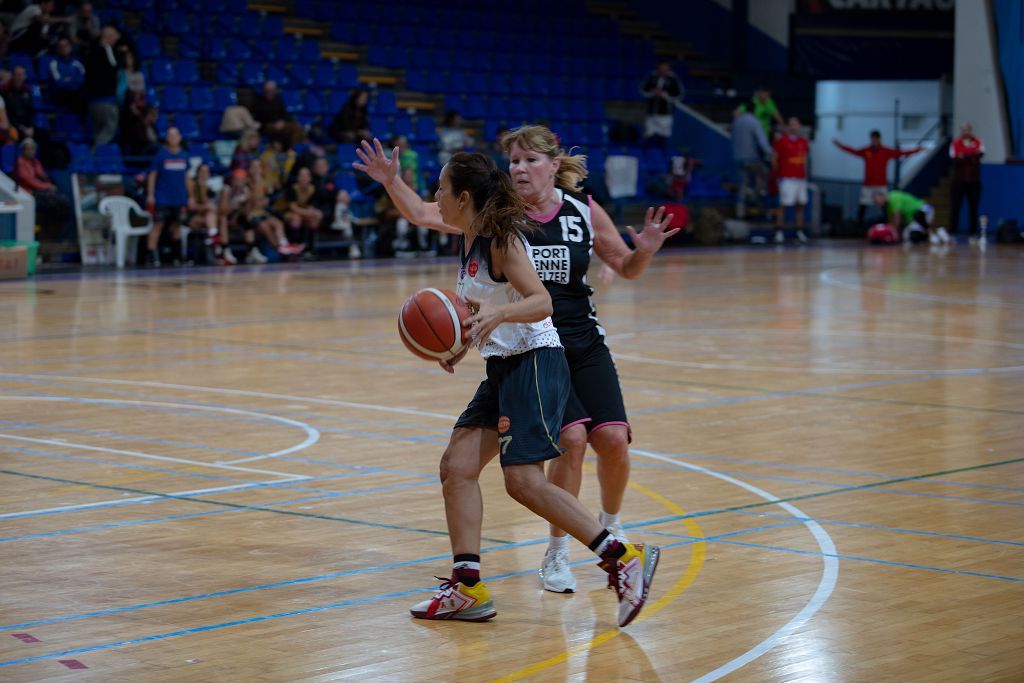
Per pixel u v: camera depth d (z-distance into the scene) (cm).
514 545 734
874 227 3606
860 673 525
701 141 3700
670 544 728
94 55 2655
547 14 3834
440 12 3572
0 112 2505
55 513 791
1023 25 3719
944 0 3912
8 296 2105
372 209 3027
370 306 2023
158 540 732
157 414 1131
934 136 4062
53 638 567
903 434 1057
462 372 1394
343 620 597
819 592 637
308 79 3178
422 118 3231
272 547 719
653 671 530
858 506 816
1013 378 1358
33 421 1095
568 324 670
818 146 4156
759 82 4041
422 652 555
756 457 966
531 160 667
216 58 3088
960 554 706
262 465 930
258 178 2778
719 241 3528
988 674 523
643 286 2431
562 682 518
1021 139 3769
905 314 1966
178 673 524
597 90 3688
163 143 2792
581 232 674
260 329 1738
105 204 2631
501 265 601
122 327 1741
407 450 985
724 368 1429
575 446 652
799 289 2370
